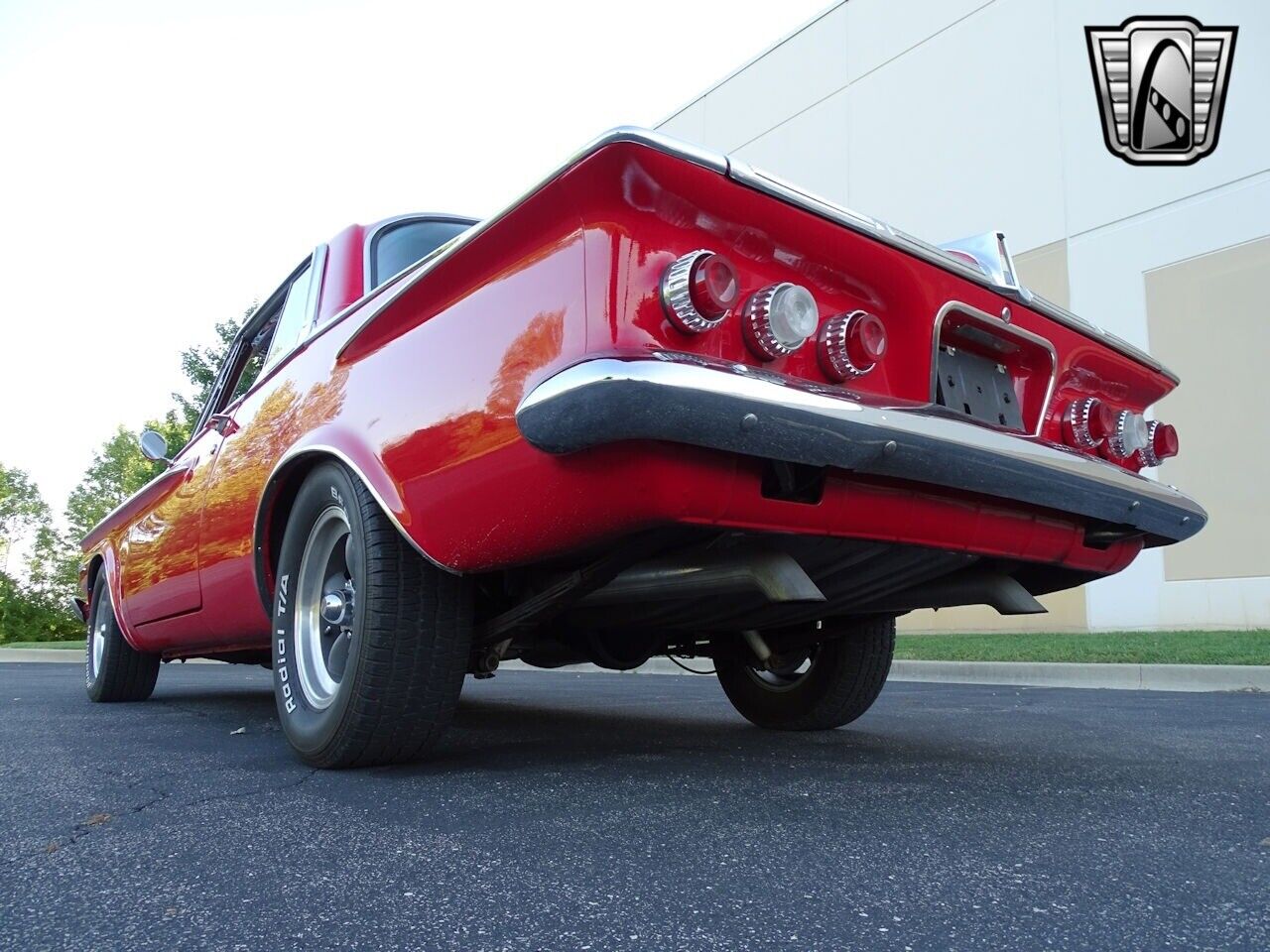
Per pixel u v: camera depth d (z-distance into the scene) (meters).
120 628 4.30
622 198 1.62
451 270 2.01
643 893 1.31
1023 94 11.23
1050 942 1.13
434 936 1.16
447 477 1.91
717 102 15.13
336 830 1.67
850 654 3.01
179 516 3.51
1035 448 2.06
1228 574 8.93
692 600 2.26
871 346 1.83
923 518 1.92
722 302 1.61
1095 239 10.41
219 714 3.95
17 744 2.93
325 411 2.45
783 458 1.61
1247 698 4.80
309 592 2.48
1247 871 1.42
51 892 1.35
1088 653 6.86
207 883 1.38
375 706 2.12
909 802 1.89
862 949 1.11
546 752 2.62
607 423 1.50
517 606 2.15
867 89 12.94
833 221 1.84
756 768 2.32
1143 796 1.97
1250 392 9.03
